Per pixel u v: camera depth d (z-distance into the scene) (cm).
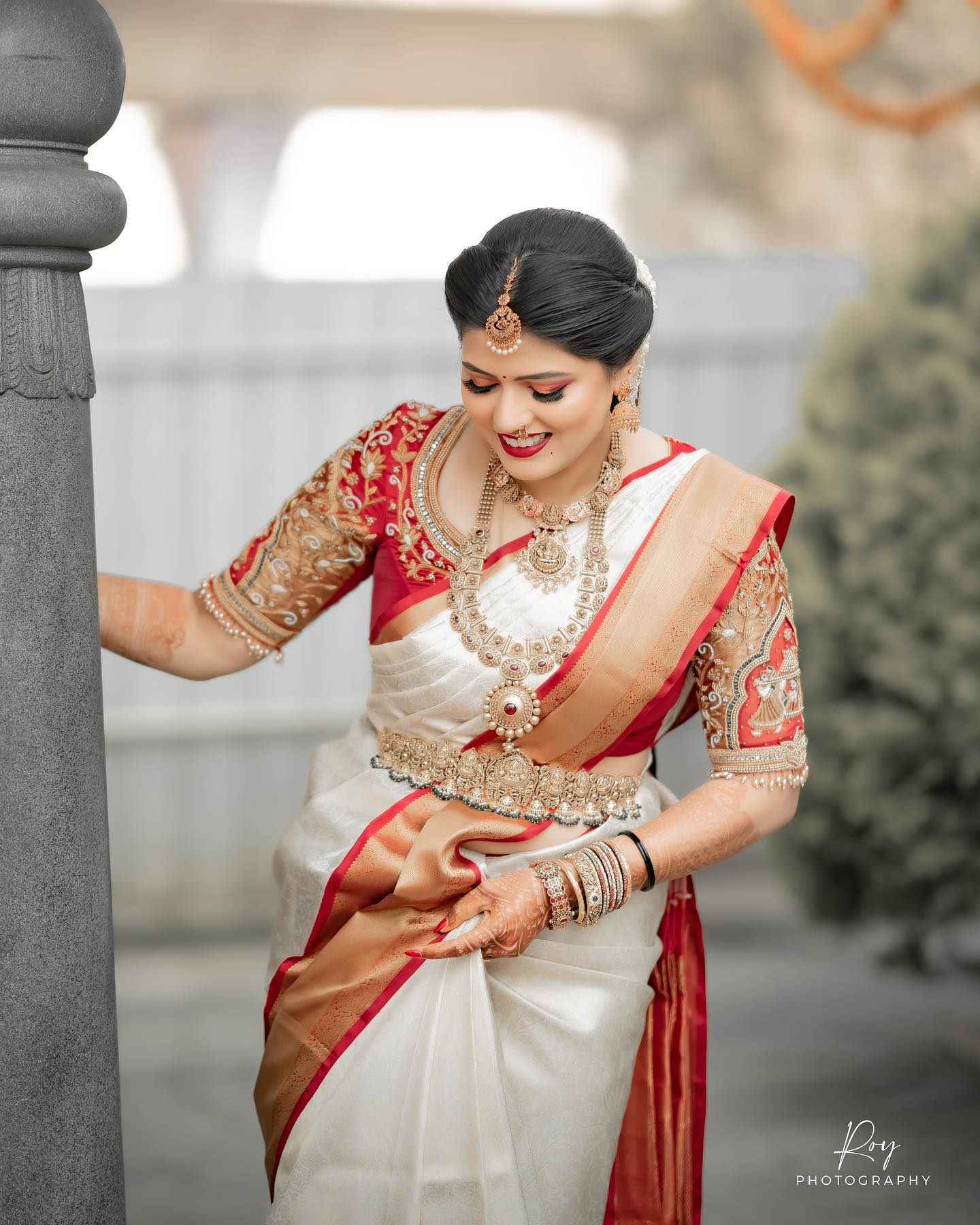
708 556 209
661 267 642
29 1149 189
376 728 224
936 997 519
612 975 217
